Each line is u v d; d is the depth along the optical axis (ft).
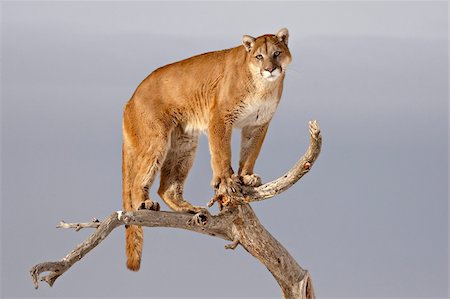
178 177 52.95
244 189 47.03
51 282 40.47
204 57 51.83
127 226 50.57
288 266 51.16
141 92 52.31
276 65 47.98
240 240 49.57
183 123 52.24
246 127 50.75
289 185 45.57
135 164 52.01
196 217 46.29
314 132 42.01
